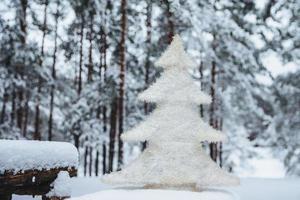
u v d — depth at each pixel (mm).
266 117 31016
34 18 26953
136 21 26609
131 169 4953
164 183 4949
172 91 5328
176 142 5082
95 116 25938
